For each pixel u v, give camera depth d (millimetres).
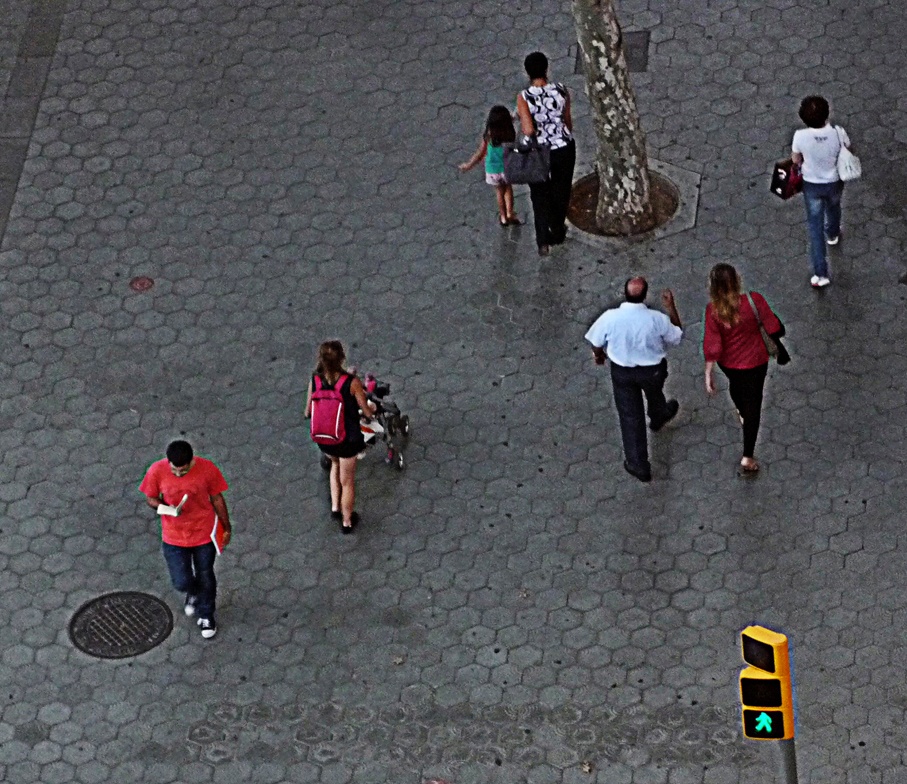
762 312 21891
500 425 24719
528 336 26031
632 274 26844
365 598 22562
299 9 32625
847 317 25688
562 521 23297
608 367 25406
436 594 22516
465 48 31438
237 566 23094
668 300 22875
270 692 21516
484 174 28953
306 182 29094
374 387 23781
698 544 22797
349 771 20578
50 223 28688
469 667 21594
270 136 30031
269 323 26688
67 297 27359
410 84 30812
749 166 28391
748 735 15453
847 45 30359
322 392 21922
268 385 25688
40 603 22828
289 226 28328
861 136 28672
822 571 22281
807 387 24750
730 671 21219
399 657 21797
